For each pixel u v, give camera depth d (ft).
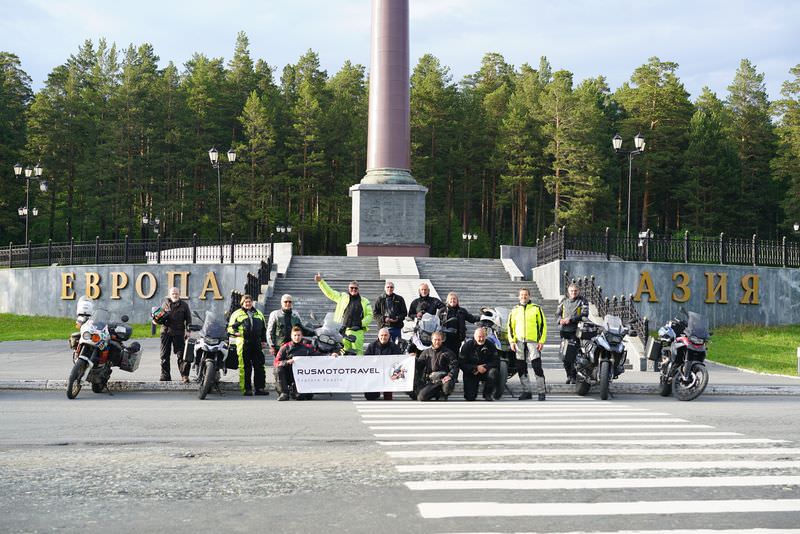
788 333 99.19
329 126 269.23
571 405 43.09
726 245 106.93
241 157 257.34
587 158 252.83
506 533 17.47
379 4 131.75
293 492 21.27
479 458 26.22
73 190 277.23
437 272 108.68
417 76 315.17
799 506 19.93
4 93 281.13
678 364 47.57
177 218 280.10
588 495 21.01
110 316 46.96
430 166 274.98
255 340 47.47
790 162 258.37
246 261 124.36
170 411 38.70
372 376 46.01
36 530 17.60
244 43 321.11
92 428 32.63
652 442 29.58
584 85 321.32
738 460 25.95
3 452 27.12
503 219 328.49
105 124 255.09
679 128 277.64
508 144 268.82
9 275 129.39
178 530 17.63
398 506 19.79
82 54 310.65
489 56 369.09
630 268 99.40
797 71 262.67
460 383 51.21
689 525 18.17
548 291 97.86
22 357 72.33
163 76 295.69
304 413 38.42
